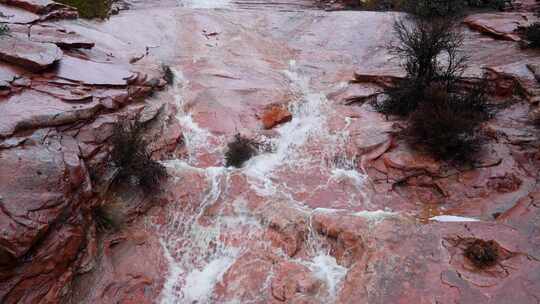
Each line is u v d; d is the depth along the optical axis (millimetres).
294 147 6734
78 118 5262
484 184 5820
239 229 5328
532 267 4324
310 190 5938
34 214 3914
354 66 9102
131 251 4992
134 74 6754
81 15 9047
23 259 3832
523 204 5262
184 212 5477
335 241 5055
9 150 4336
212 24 10484
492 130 6500
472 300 4066
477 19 10148
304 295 4496
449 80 7238
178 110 7074
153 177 5496
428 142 6234
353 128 6957
